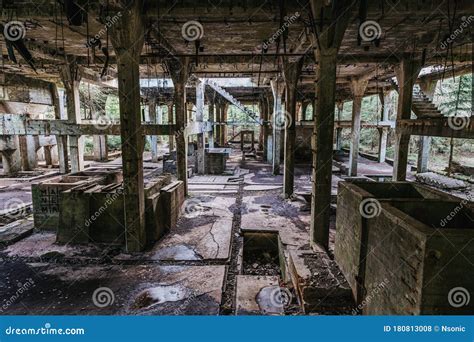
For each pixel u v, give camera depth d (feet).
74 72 42.39
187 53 36.14
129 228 24.88
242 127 143.33
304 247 24.84
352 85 52.34
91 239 27.02
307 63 37.14
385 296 13.83
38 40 31.71
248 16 22.82
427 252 10.73
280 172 61.52
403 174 36.81
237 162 74.90
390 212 13.58
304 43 28.71
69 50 36.76
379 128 74.02
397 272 12.73
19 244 26.58
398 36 29.35
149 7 22.45
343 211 19.83
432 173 55.11
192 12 22.24
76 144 48.80
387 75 45.93
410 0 21.09
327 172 23.27
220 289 19.76
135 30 22.17
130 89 23.07
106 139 77.36
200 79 55.01
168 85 63.16
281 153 76.74
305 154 77.97
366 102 112.37
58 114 56.75
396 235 12.91
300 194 42.42
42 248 25.80
